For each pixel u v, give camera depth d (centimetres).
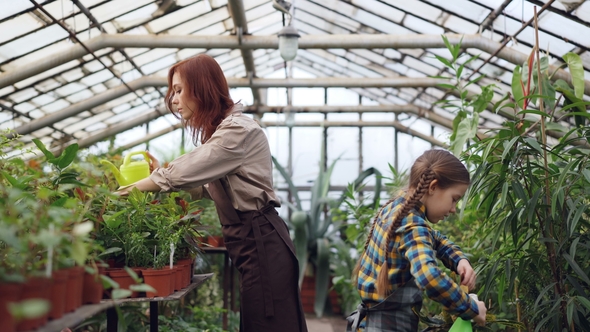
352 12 633
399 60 743
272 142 1060
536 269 229
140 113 956
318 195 754
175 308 409
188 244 226
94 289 149
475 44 540
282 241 212
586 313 219
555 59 502
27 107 692
